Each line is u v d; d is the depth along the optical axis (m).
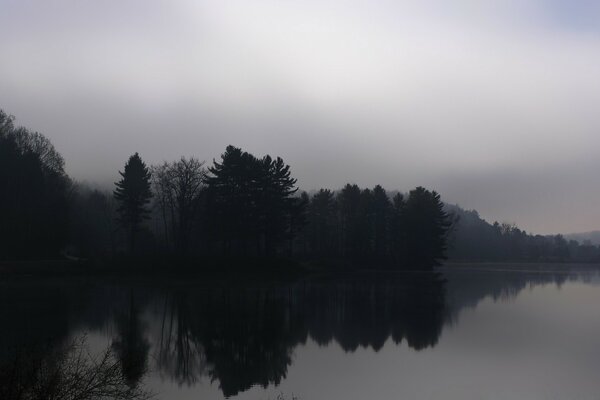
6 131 73.00
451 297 47.03
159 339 26.48
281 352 23.95
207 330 29.08
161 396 17.23
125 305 38.66
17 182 67.75
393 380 19.38
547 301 44.28
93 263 64.44
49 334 26.67
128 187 73.31
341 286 56.75
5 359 15.40
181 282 58.38
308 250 104.19
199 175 75.12
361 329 29.73
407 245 95.06
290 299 43.78
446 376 19.89
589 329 29.69
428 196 95.88
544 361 22.09
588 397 17.41
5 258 66.31
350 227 96.19
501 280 71.75
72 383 12.99
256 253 80.31
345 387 18.55
